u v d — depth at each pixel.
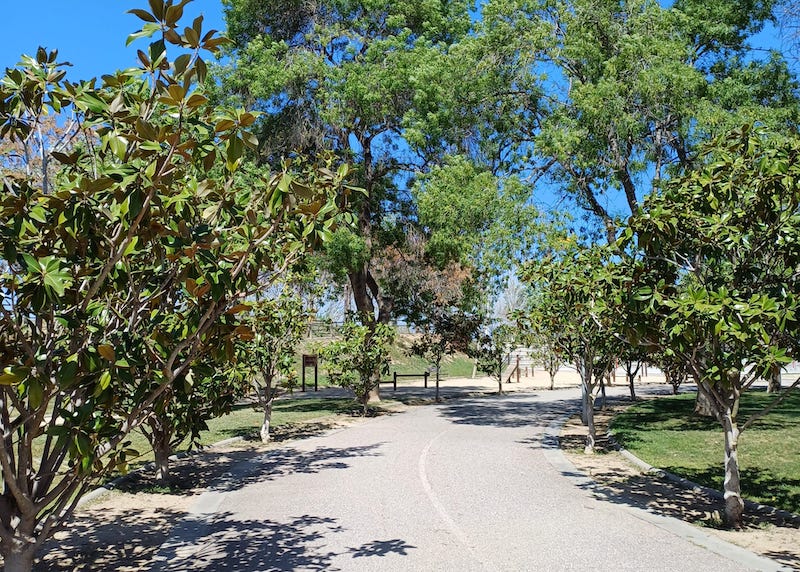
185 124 4.45
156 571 5.80
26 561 3.97
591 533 7.01
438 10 24.39
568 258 12.51
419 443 14.45
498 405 25.02
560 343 13.94
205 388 9.30
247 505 8.48
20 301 3.76
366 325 21.97
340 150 23.23
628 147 16.48
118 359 3.75
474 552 6.30
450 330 27.72
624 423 17.22
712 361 7.19
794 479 9.51
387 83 21.52
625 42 16.06
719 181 7.52
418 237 24.91
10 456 3.92
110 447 4.03
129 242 3.63
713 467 10.75
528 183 18.36
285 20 24.20
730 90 16.20
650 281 7.52
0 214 3.52
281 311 15.00
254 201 4.61
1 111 4.51
